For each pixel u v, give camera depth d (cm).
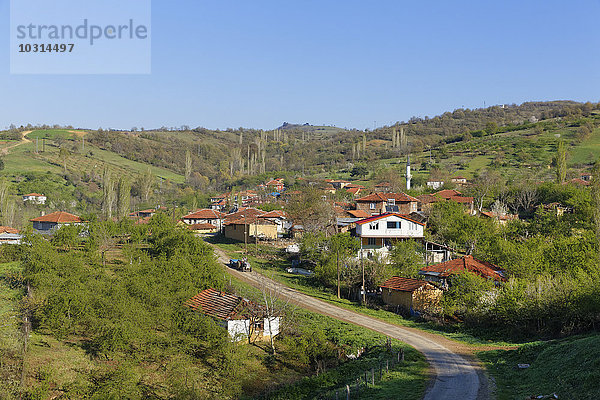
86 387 2631
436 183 14062
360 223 6706
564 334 3325
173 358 3219
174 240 5325
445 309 4356
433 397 2338
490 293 4075
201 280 4497
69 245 5759
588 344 2559
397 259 5594
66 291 3297
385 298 4991
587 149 17312
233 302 3956
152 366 3144
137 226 6856
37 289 3572
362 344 3591
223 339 3434
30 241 4988
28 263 3988
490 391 2392
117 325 3078
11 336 2856
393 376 2750
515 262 4788
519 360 2897
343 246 5994
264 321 3856
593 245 4856
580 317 3328
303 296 5134
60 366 2816
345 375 3053
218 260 6688
